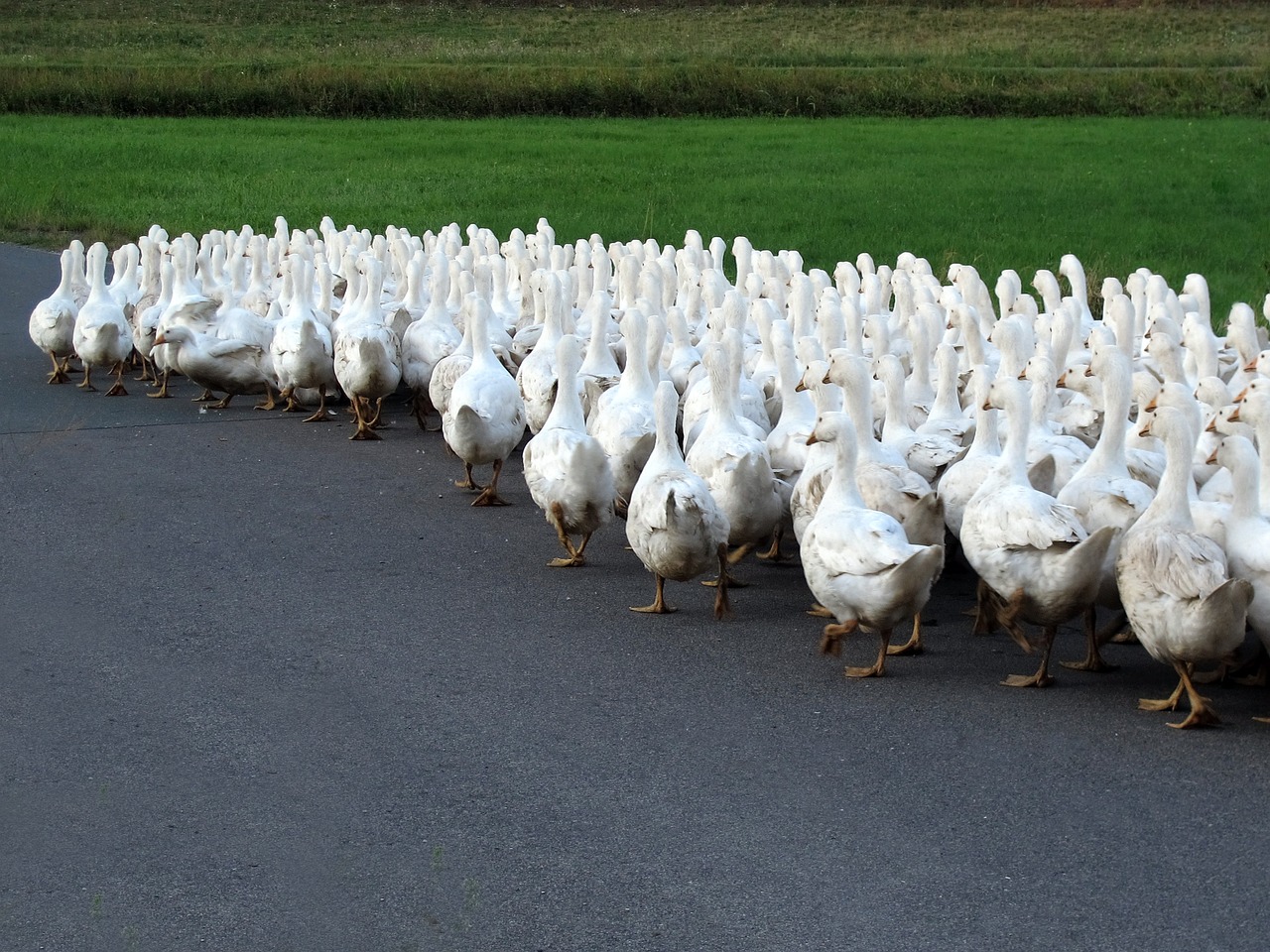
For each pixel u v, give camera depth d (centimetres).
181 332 1057
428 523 867
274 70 3272
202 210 1939
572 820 622
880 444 782
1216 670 711
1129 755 652
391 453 981
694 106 3067
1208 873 595
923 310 959
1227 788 633
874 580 688
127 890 595
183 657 723
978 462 770
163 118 3000
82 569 805
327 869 602
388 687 700
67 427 1029
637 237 1678
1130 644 741
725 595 758
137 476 934
